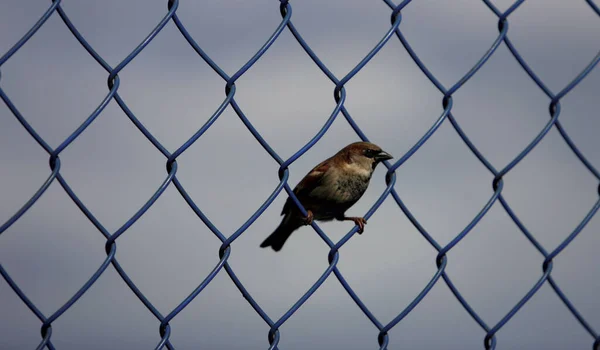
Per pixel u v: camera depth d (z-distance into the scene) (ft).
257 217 17.98
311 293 18.79
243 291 17.61
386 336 19.76
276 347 18.06
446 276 20.79
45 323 15.16
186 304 16.79
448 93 21.20
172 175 16.81
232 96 17.75
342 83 19.43
